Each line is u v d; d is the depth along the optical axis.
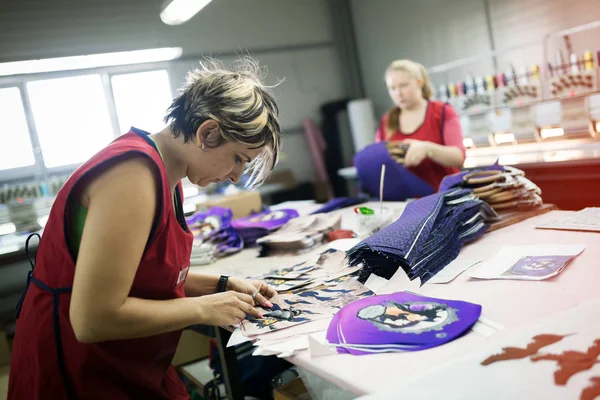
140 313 1.10
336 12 7.15
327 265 1.81
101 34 5.79
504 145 4.02
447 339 1.02
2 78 5.26
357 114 6.42
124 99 5.91
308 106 7.10
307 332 1.22
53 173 5.55
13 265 4.69
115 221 1.05
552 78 3.65
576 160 3.12
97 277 1.04
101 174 1.09
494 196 1.97
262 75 1.65
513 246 1.61
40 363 1.21
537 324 1.00
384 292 1.41
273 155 1.36
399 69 3.22
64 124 5.59
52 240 1.18
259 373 2.21
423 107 3.26
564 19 4.38
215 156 1.27
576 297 1.12
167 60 6.14
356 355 1.04
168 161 1.27
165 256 1.24
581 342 0.89
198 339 2.48
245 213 3.39
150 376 1.35
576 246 1.48
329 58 7.25
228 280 1.57
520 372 0.83
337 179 7.07
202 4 4.64
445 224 1.65
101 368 1.24
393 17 6.38
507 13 4.89
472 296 1.25
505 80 4.02
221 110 1.21
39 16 5.46
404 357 0.99
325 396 1.11
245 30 6.66
